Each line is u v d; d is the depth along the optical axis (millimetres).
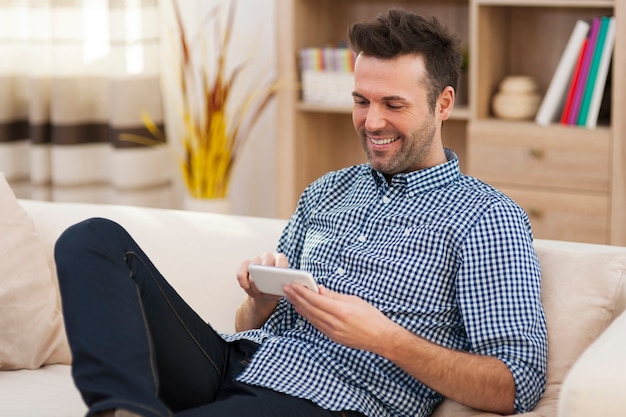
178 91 4547
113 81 4262
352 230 2053
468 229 1900
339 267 2018
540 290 1972
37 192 4477
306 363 1911
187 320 1950
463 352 1820
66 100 4336
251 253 2426
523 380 1789
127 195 4352
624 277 1966
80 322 1698
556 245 2248
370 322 1777
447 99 2041
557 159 3572
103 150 4484
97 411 1569
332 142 4348
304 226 2203
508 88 3740
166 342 1866
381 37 1958
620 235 3496
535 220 3654
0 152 4453
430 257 1924
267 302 2113
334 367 1907
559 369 1885
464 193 1965
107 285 1743
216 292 2424
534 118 3746
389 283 1938
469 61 3818
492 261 1866
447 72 2008
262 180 4566
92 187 4500
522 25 3906
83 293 1725
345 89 3930
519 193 3666
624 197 3467
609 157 3471
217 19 4449
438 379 1798
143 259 1891
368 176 2123
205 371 1927
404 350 1791
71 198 4438
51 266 2547
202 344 1968
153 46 4289
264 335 2045
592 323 1916
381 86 1957
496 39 3816
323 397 1863
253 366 1921
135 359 1677
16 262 2375
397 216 1990
